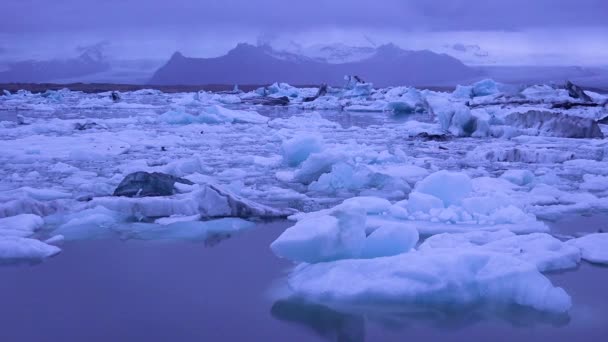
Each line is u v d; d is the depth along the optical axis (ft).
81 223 18.53
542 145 43.88
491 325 10.81
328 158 26.45
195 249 15.99
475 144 45.50
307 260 12.88
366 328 10.77
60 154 37.60
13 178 27.63
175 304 11.94
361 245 12.93
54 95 124.77
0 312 11.55
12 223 17.66
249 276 13.67
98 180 27.14
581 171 30.68
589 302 11.79
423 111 95.09
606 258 14.21
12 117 77.36
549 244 14.56
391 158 32.42
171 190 22.62
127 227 18.35
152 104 117.08
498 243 14.69
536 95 90.84
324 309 11.57
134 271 14.08
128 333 10.57
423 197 19.10
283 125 62.95
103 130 57.06
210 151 40.32
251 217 19.58
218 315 11.37
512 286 11.57
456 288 11.45
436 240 14.94
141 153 39.34
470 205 18.93
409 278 11.67
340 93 124.36
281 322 11.03
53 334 10.51
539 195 22.63
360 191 24.63
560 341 10.15
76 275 13.80
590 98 86.02
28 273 13.96
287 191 23.85
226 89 266.16
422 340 10.30
